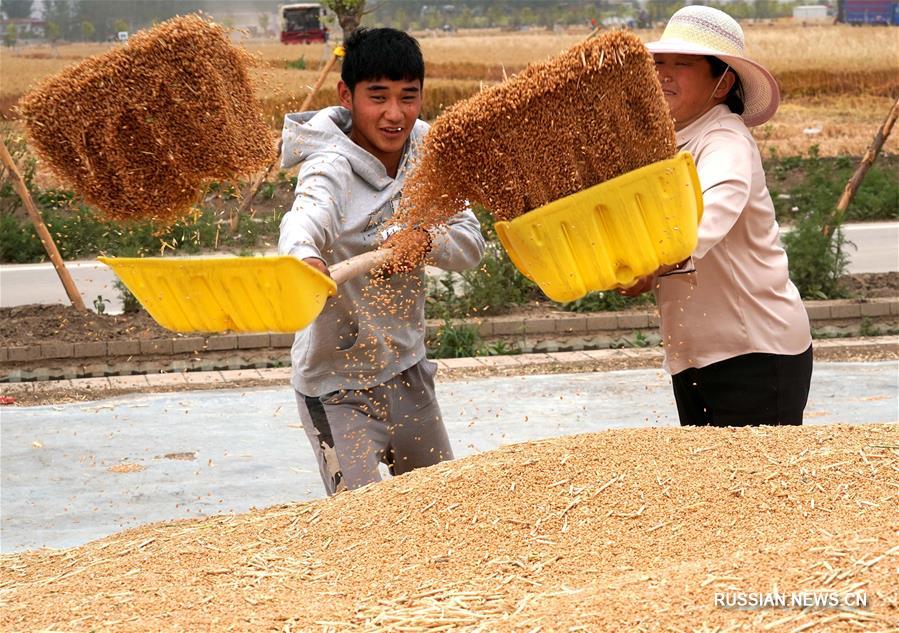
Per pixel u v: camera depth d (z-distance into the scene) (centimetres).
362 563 337
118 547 379
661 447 389
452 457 485
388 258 387
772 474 363
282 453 731
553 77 342
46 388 912
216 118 368
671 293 454
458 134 349
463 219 450
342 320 443
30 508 634
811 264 1270
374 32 427
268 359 1102
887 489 350
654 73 346
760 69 439
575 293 355
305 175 423
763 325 448
